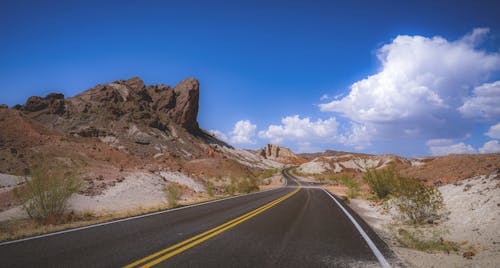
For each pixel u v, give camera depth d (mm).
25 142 28828
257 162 151125
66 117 88125
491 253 5438
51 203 10055
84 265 4602
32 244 5965
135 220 9352
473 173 13227
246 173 61188
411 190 9750
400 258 5266
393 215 11312
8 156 24438
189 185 26016
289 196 21594
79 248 5648
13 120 33812
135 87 121375
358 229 8188
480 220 7699
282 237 6910
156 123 103500
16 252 5336
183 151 93938
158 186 20406
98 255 5148
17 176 19109
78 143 30328
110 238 6566
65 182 10664
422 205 9391
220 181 41844
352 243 6383
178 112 122375
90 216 11086
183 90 129625
